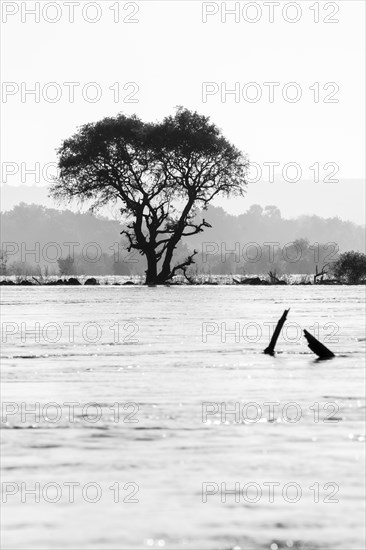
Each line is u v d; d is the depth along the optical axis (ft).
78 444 196.44
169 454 187.11
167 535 143.23
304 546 138.92
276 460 182.19
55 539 141.69
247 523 147.95
